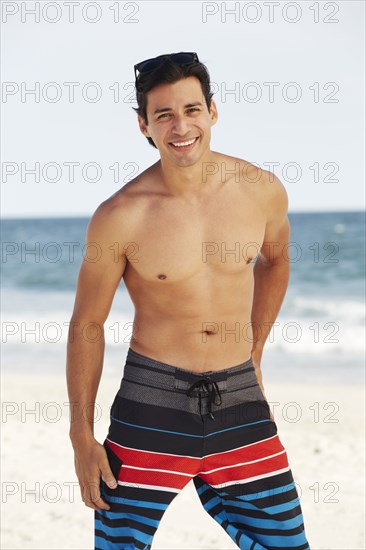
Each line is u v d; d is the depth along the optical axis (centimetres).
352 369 1392
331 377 1319
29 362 1524
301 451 817
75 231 6297
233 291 348
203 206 345
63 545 549
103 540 342
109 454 342
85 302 351
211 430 338
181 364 343
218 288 345
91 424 349
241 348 351
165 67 328
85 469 342
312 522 600
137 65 341
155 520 335
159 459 336
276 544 341
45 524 595
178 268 340
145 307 350
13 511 626
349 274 2688
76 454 346
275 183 362
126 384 347
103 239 342
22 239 5775
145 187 347
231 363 347
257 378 386
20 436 888
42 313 2466
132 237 342
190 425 336
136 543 332
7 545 548
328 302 2344
